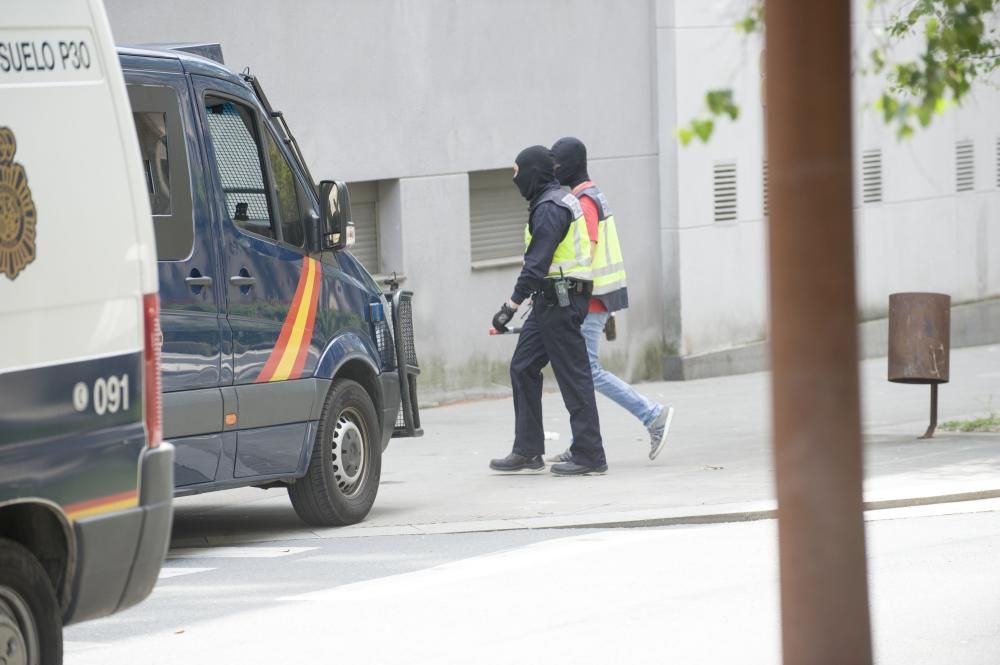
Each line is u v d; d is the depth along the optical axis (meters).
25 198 17.36
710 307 64.00
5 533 17.97
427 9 53.84
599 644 21.78
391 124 53.00
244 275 29.73
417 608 24.41
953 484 33.56
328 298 31.84
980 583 24.97
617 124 60.69
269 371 30.16
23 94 17.50
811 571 12.25
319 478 31.72
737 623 22.78
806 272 11.99
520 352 38.31
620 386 39.28
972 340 75.75
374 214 53.91
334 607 24.66
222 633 23.12
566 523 31.58
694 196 63.00
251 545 30.66
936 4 20.88
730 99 18.55
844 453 12.12
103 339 18.22
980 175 75.94
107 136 18.55
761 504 32.44
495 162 56.34
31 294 17.34
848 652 12.28
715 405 54.72
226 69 30.23
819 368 12.04
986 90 75.50
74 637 23.06
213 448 29.02
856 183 12.12
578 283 37.44
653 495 34.41
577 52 59.00
